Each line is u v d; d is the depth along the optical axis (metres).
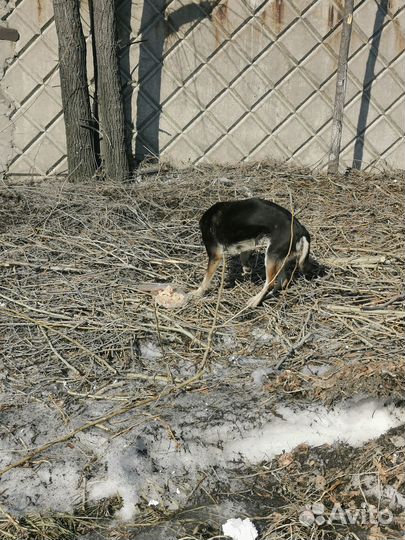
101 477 3.71
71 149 7.78
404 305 5.07
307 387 4.27
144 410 4.09
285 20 8.03
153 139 8.27
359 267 5.77
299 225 5.12
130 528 3.50
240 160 8.46
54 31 7.77
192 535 3.45
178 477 3.77
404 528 3.56
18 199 7.18
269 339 4.80
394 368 4.27
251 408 4.11
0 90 7.84
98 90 7.85
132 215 6.86
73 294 5.28
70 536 3.45
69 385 4.32
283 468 3.88
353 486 3.78
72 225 6.55
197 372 4.48
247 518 3.54
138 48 7.95
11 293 5.28
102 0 7.33
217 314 5.04
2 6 7.60
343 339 4.75
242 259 5.50
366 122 8.49
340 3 8.04
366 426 4.10
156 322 4.80
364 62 8.29
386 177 8.23
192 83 8.13
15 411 4.08
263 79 8.20
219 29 7.98
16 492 3.62
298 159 8.52
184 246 6.13
